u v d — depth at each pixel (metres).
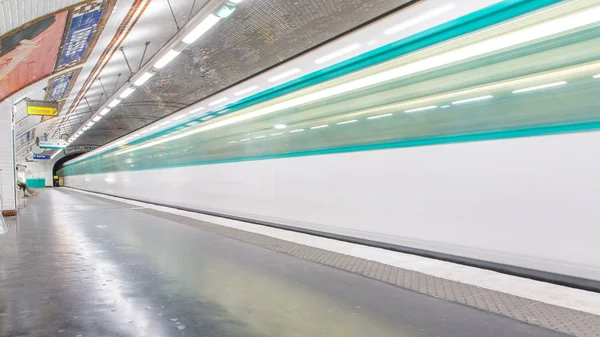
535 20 3.80
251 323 2.96
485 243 4.15
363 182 5.61
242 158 8.68
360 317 3.04
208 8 6.37
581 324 2.70
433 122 4.68
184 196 11.76
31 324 2.93
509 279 3.75
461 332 2.71
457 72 4.44
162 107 23.72
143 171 15.91
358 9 9.48
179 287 3.88
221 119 9.66
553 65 3.67
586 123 3.45
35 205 15.77
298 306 3.31
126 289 3.81
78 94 17.81
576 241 3.48
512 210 3.93
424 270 4.20
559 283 3.54
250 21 10.29
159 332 2.80
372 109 5.47
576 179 3.49
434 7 4.69
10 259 5.18
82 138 47.69
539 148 3.74
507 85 3.99
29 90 12.40
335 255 5.10
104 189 24.33
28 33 6.43
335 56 6.14
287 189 7.21
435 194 4.65
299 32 10.92
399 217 5.09
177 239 6.75
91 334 2.76
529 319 2.85
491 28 4.14
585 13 3.47
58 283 4.02
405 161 5.02
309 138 6.66
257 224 7.99
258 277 4.22
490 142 4.13
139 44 11.58
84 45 9.52
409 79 4.97
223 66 14.32
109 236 7.15
